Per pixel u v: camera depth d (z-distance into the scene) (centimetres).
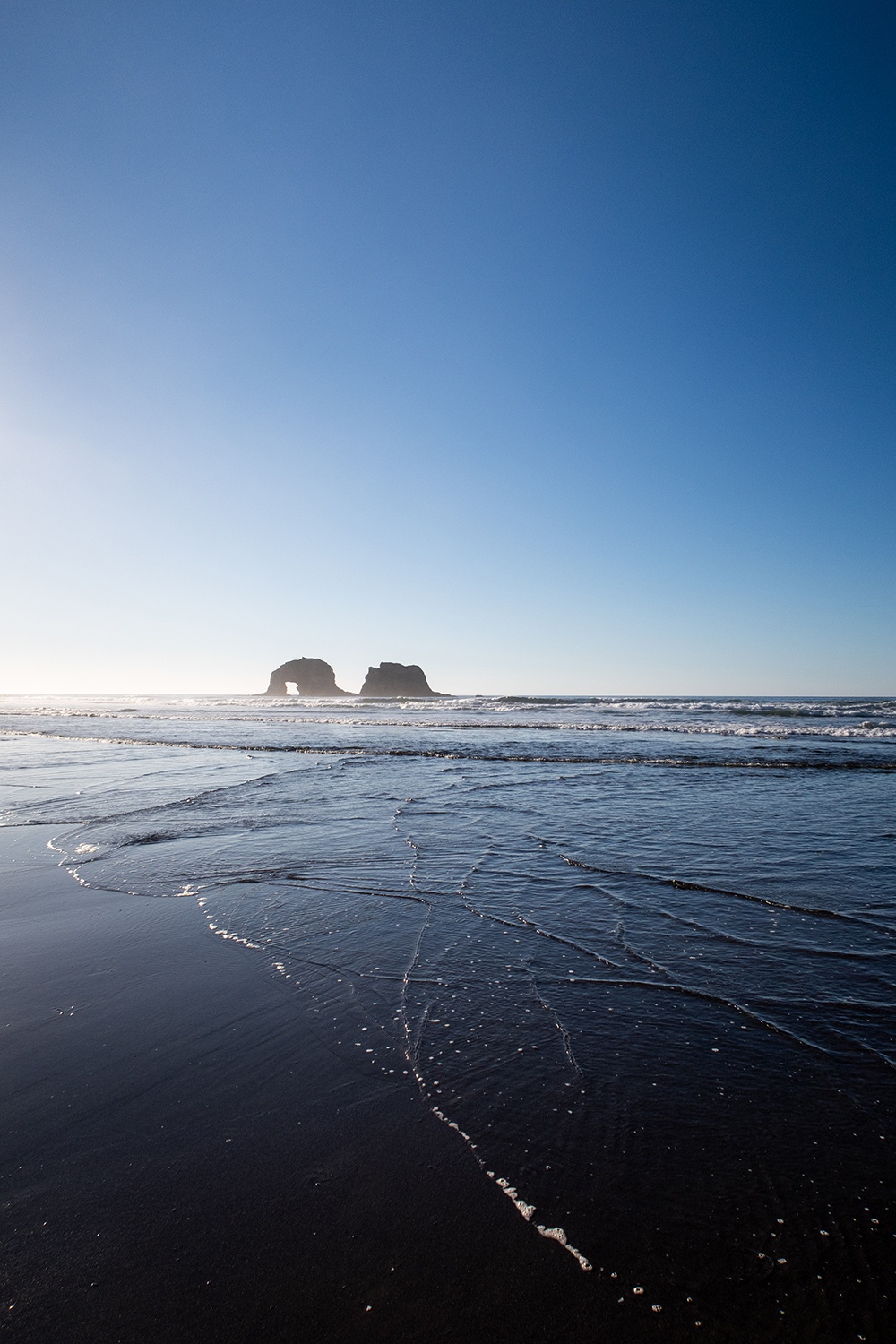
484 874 572
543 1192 209
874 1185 208
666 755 1512
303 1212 202
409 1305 169
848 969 370
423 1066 283
